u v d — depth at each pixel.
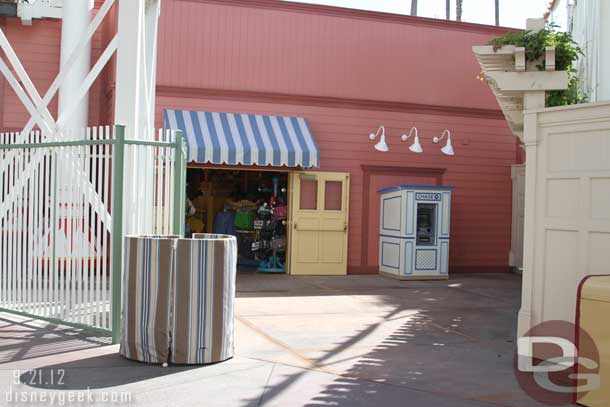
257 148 12.62
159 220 7.17
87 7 12.34
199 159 12.27
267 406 4.86
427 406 4.99
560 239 6.16
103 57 8.13
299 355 6.54
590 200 5.92
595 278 5.24
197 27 13.36
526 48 6.70
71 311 7.23
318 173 13.86
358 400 5.08
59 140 7.43
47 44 13.22
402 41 14.66
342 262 14.02
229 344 6.25
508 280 13.93
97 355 6.22
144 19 8.88
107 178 6.95
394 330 8.04
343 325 8.29
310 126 13.95
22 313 7.71
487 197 15.32
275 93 13.72
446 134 14.91
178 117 12.91
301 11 13.99
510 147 15.50
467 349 7.05
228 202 15.55
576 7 10.41
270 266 14.27
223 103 13.45
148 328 5.94
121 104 7.61
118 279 6.73
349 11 14.25
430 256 13.59
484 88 15.27
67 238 7.22
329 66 14.13
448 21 14.95
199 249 5.98
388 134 14.52
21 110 13.01
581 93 9.27
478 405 5.05
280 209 14.06
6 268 8.03
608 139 5.80
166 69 13.15
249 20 13.67
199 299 5.98
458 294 11.55
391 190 13.84
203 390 5.21
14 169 7.91
